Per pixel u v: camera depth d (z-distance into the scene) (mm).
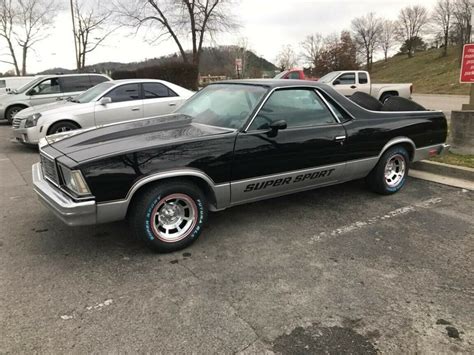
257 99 3883
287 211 4516
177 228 3551
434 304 2738
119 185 3125
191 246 3656
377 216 4328
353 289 2930
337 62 41875
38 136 7680
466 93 26031
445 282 3016
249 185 3771
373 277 3094
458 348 2312
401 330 2473
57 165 3279
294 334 2441
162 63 26891
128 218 3414
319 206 4656
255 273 3170
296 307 2713
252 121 3748
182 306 2729
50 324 2533
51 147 3623
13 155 7891
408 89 14961
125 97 8312
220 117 3990
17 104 12461
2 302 2768
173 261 3379
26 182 5832
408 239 3756
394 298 2812
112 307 2715
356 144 4422
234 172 3635
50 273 3170
